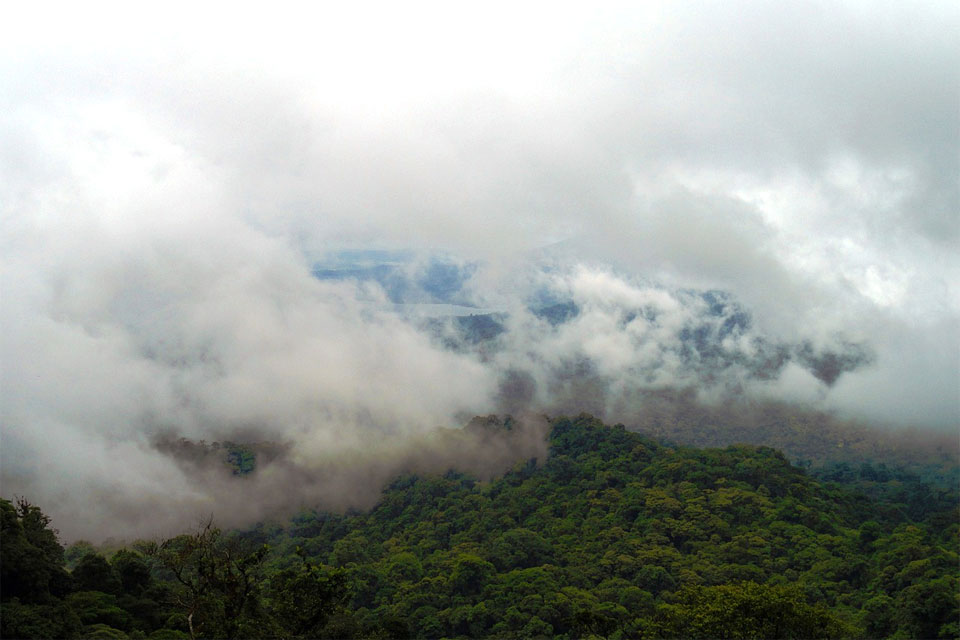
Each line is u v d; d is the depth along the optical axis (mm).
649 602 127562
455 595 137000
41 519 101812
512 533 160875
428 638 122125
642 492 184875
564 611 121125
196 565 81625
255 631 75500
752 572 140750
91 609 86750
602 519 177125
